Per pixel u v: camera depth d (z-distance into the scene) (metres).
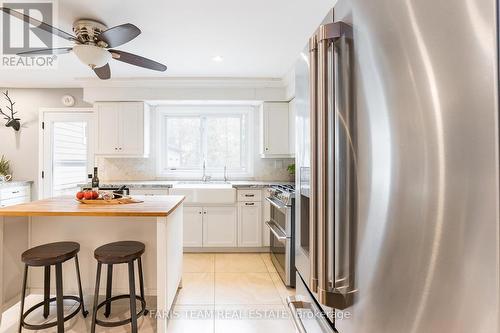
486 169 0.41
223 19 2.24
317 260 0.88
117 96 3.88
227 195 3.66
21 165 4.17
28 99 4.17
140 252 1.94
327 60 0.82
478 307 0.42
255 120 4.45
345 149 0.78
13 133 4.17
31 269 2.31
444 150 0.48
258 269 3.18
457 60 0.45
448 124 0.47
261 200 3.73
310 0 1.99
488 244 0.41
